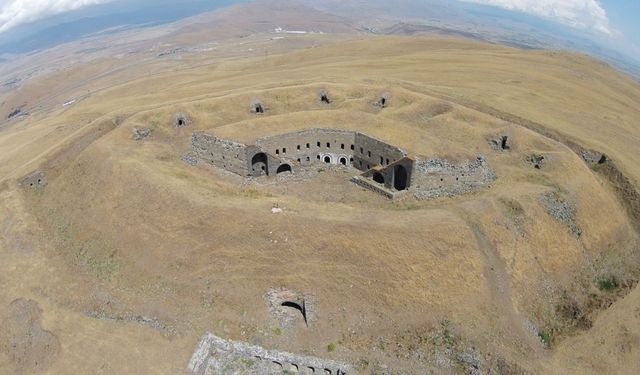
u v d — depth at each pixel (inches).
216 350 1664.6
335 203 2352.4
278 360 1630.2
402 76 4559.5
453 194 2444.6
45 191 2650.1
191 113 3321.9
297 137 2945.4
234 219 2025.1
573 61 5659.5
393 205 2363.4
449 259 1908.2
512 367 1663.4
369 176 2672.2
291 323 1800.0
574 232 2322.8
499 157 2871.6
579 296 2081.7
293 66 5689.0
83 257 2139.5
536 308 1940.2
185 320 1790.1
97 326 1766.7
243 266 1907.0
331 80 4143.7
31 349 1659.7
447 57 5516.7
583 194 2524.6
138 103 4197.8
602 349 1813.5
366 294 1815.9
